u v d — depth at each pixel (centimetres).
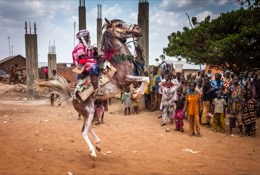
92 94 616
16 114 1306
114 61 605
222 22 1561
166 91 1096
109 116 1309
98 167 574
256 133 989
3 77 3284
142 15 1451
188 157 669
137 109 1395
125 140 835
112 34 613
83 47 616
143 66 632
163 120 1094
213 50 1468
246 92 959
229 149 762
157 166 589
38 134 880
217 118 995
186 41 1745
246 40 1324
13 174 517
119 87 612
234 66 1623
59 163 596
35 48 2017
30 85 1989
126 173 538
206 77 1071
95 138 641
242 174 546
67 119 1191
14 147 720
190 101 924
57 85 646
